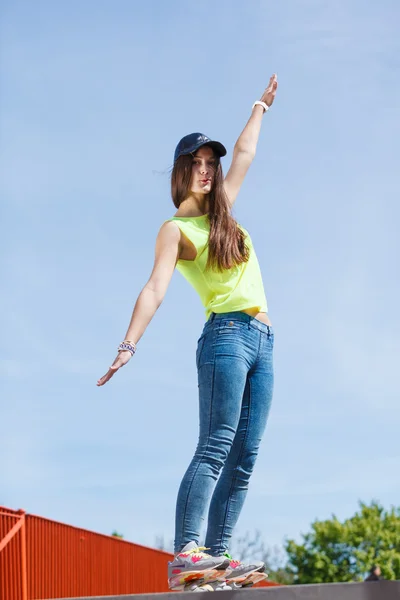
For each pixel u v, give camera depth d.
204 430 4.67
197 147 4.90
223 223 4.82
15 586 9.78
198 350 4.80
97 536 13.21
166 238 4.78
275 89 5.48
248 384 4.83
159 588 16.05
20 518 10.13
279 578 46.69
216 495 4.82
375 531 47.44
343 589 4.03
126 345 4.48
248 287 4.80
